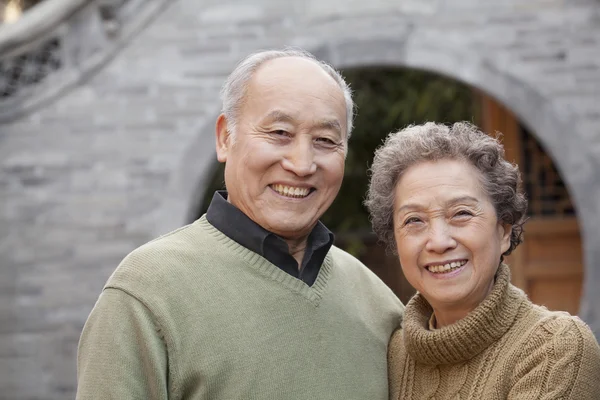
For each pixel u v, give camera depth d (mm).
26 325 4602
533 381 1912
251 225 2102
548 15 4445
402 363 2219
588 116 4402
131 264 2014
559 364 1898
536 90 4422
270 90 2068
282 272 2098
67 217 4633
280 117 2049
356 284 2365
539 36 4445
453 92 6926
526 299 2105
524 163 5543
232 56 4609
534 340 1961
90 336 1945
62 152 4656
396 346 2285
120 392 1870
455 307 2070
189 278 2010
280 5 4594
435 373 2102
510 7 4465
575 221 5445
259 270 2078
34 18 4559
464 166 2062
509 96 4449
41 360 4586
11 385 4582
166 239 2119
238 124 2131
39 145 4660
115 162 4637
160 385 1896
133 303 1940
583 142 4391
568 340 1919
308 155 2057
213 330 1965
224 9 4625
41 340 4594
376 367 2191
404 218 2084
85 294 4605
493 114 5594
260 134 2076
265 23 4605
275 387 1979
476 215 2033
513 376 1956
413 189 2068
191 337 1946
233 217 2123
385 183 2152
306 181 2080
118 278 1990
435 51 4500
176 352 1930
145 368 1912
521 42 4457
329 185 2127
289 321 2057
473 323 1996
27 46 4621
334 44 4551
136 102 4645
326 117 2066
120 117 4648
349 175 7723
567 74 4422
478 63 4461
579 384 1893
